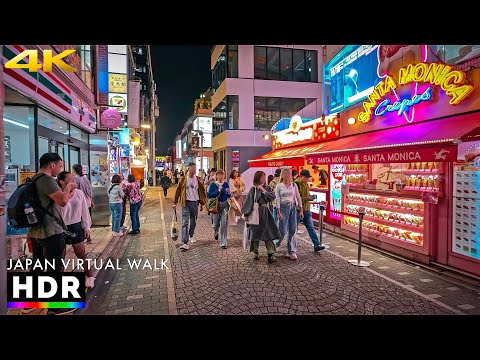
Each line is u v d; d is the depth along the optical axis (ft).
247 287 15.60
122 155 68.03
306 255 21.84
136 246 24.90
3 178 9.49
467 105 18.63
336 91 41.01
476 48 21.11
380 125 26.43
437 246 18.85
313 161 29.30
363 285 15.93
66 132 27.50
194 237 28.35
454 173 17.78
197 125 130.00
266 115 78.59
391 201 22.35
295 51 80.38
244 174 76.84
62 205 12.18
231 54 78.07
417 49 24.90
